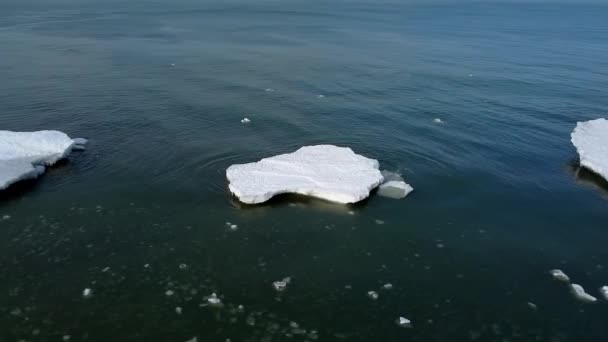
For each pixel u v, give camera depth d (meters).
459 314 20.73
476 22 123.31
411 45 82.12
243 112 43.16
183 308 20.45
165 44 75.25
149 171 31.77
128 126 39.03
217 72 57.38
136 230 25.59
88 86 49.44
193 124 39.97
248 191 28.20
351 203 28.48
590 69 64.62
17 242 24.17
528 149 37.53
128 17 111.75
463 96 50.59
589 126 38.59
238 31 93.88
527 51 78.12
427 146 37.28
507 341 19.42
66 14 113.50
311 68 61.22
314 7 160.38
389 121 42.41
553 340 19.53
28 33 80.88
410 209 28.48
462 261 24.19
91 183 30.09
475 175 32.94
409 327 19.92
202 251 24.14
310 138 38.00
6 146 32.16
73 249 23.89
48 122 39.38
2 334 18.77
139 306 20.48
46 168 31.77
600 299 21.81
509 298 21.77
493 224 27.36
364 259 24.05
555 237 26.39
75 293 21.06
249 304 20.83
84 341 18.64
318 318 20.23
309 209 28.06
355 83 54.44
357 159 32.50
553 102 49.22
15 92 46.53
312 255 24.19
